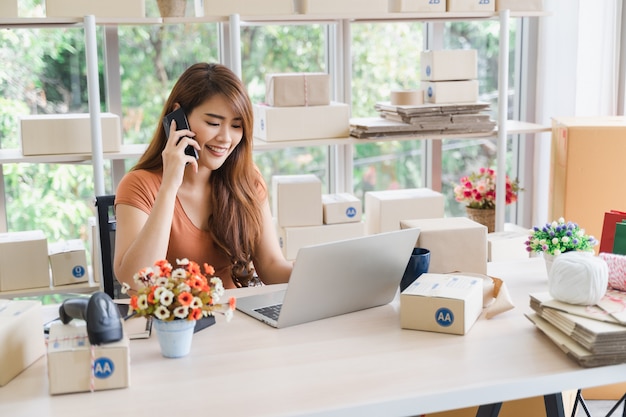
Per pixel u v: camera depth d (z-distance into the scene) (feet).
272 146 10.56
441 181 13.47
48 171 11.90
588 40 12.21
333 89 12.59
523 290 6.93
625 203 10.37
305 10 10.41
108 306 5.08
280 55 12.51
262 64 12.46
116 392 4.96
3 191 11.60
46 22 9.73
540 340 5.76
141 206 7.32
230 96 7.12
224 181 7.58
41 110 11.80
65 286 10.33
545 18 12.52
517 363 5.35
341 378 5.12
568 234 6.86
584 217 10.44
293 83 10.73
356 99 12.91
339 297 6.23
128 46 11.83
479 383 5.03
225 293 6.99
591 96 12.33
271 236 7.89
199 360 5.45
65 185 12.00
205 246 7.59
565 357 5.46
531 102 13.15
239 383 5.06
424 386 4.99
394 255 6.40
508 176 13.17
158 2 10.27
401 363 5.35
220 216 7.52
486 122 11.28
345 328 6.05
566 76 12.40
